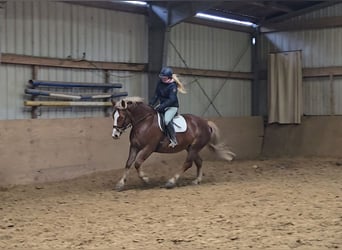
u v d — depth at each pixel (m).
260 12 14.39
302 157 13.61
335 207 6.75
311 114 14.26
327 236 5.16
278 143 14.42
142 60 12.23
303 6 14.29
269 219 6.06
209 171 11.15
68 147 10.11
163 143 9.00
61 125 10.01
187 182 9.70
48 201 7.72
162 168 11.34
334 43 13.81
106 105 11.23
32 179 9.50
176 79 9.12
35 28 10.15
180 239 5.16
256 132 14.55
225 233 5.39
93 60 11.16
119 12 11.67
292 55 14.27
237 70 14.80
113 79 11.62
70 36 10.73
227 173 10.88
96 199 7.84
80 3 10.85
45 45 10.32
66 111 10.73
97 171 10.64
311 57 14.19
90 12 11.09
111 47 11.53
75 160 10.23
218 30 14.20
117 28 11.63
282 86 14.41
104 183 9.59
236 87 14.80
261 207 6.86
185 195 8.05
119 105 8.62
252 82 15.24
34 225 6.00
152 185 9.39
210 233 5.41
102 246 4.96
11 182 9.19
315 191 8.20
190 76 13.47
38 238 5.35
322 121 13.82
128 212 6.72
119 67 11.63
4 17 9.63
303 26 14.27
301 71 14.19
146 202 7.48
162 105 8.91
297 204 7.03
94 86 11.03
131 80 11.99
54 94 10.28
